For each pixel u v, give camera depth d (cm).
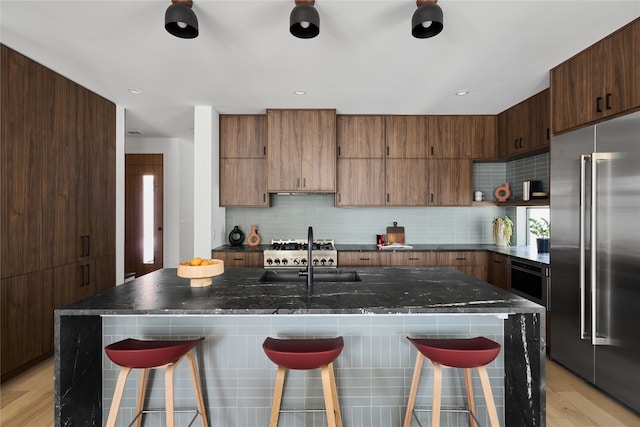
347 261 422
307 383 203
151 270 596
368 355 203
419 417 204
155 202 596
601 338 248
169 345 180
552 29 237
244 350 202
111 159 390
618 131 236
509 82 334
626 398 233
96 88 350
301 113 423
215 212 425
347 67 299
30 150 286
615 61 240
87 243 352
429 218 486
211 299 181
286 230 481
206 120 410
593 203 251
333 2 207
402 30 238
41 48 266
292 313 163
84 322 185
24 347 281
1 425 219
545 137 351
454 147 448
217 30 238
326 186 424
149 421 203
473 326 205
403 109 424
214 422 202
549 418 228
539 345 170
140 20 226
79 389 180
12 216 271
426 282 223
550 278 311
